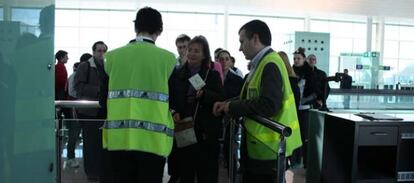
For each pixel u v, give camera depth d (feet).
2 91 3.61
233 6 37.70
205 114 7.48
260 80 5.71
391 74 48.60
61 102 7.89
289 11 39.73
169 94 6.10
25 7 3.92
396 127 7.71
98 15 41.57
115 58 5.75
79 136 7.65
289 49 36.81
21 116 3.93
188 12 42.45
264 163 5.78
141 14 5.85
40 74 4.28
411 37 48.98
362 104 18.75
